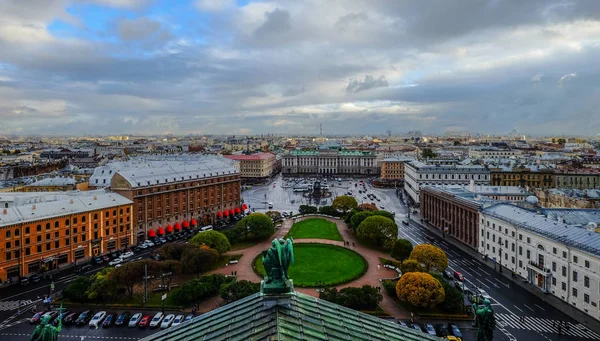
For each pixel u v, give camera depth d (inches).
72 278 6318.9
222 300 5329.7
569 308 5128.0
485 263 7007.9
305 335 1259.2
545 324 4694.9
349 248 7455.7
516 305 5226.4
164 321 4677.7
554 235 5590.6
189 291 5196.9
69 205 7209.6
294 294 1485.0
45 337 1327.5
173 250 6422.2
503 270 6633.9
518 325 4667.8
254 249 7603.4
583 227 5561.0
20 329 4598.9
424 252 5925.2
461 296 4977.9
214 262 6697.8
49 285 5994.1
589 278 4901.6
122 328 4623.5
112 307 5137.8
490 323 1558.8
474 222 7775.6
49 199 7657.5
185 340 1328.7
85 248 7273.6
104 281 5206.7
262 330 1262.3
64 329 4584.2
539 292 5674.2
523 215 6633.9
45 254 6648.6
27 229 6397.6
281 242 1471.5
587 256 4918.8
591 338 4370.1
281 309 1380.4
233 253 7337.6
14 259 6230.3
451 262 7042.3
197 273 6210.6
